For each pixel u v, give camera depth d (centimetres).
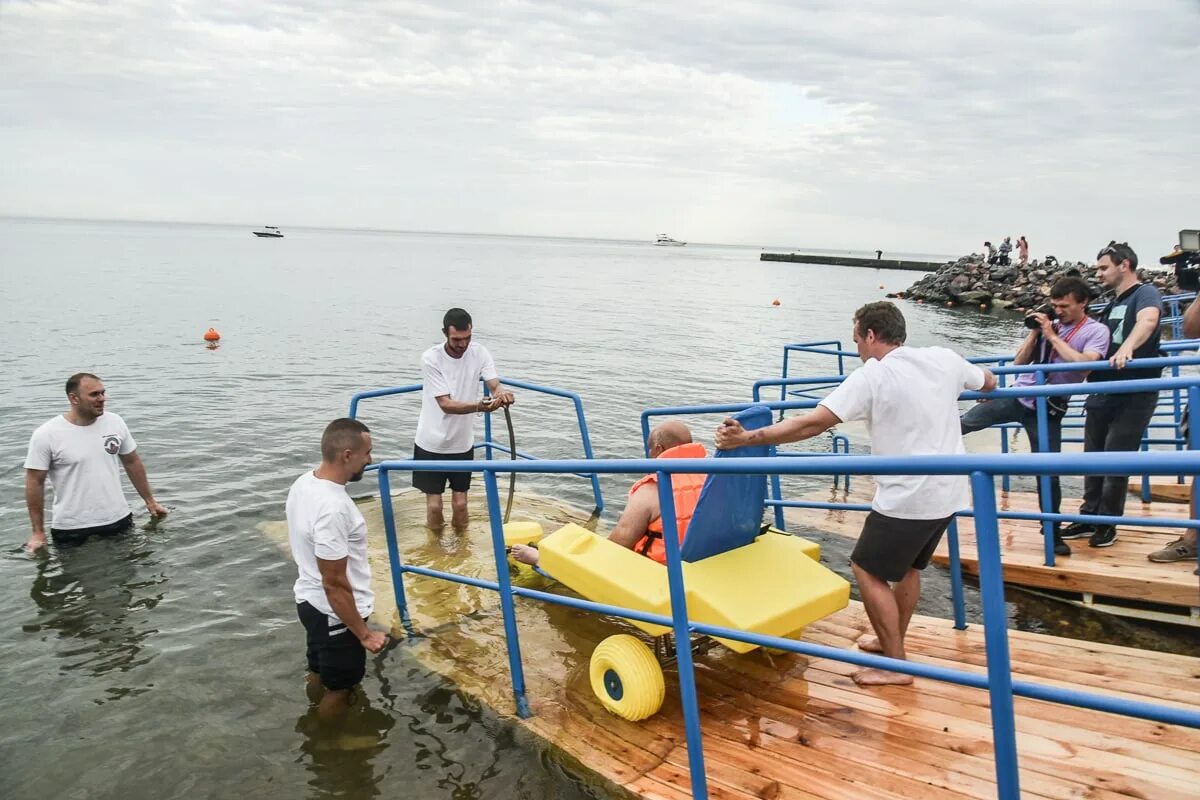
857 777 317
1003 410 609
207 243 12069
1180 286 693
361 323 2466
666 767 342
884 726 350
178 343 1850
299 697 443
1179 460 182
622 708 375
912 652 416
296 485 418
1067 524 611
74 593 570
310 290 3809
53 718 424
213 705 436
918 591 389
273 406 1213
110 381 1348
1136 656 390
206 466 879
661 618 329
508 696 421
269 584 588
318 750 396
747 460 271
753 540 425
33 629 520
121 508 680
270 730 413
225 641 506
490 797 356
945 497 343
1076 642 408
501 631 494
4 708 432
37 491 637
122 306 2617
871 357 356
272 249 10256
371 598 431
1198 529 443
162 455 915
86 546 652
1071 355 553
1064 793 293
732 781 324
